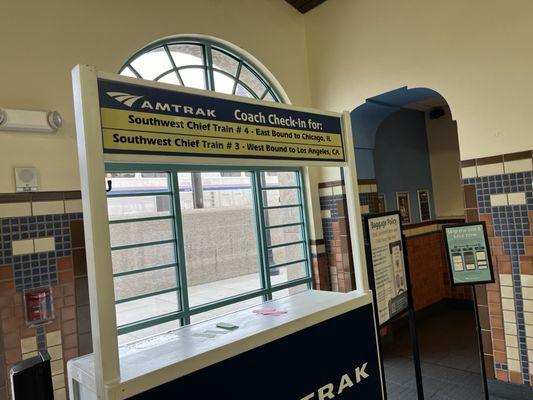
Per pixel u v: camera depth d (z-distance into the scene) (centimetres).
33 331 248
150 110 144
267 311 196
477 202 313
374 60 388
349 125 230
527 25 287
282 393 167
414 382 340
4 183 246
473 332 452
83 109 127
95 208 127
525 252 289
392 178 531
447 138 576
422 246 546
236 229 378
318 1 430
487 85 308
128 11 314
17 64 258
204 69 375
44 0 272
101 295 126
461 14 324
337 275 425
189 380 140
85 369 145
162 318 313
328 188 432
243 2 397
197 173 351
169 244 327
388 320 234
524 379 292
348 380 197
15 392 122
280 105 192
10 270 243
